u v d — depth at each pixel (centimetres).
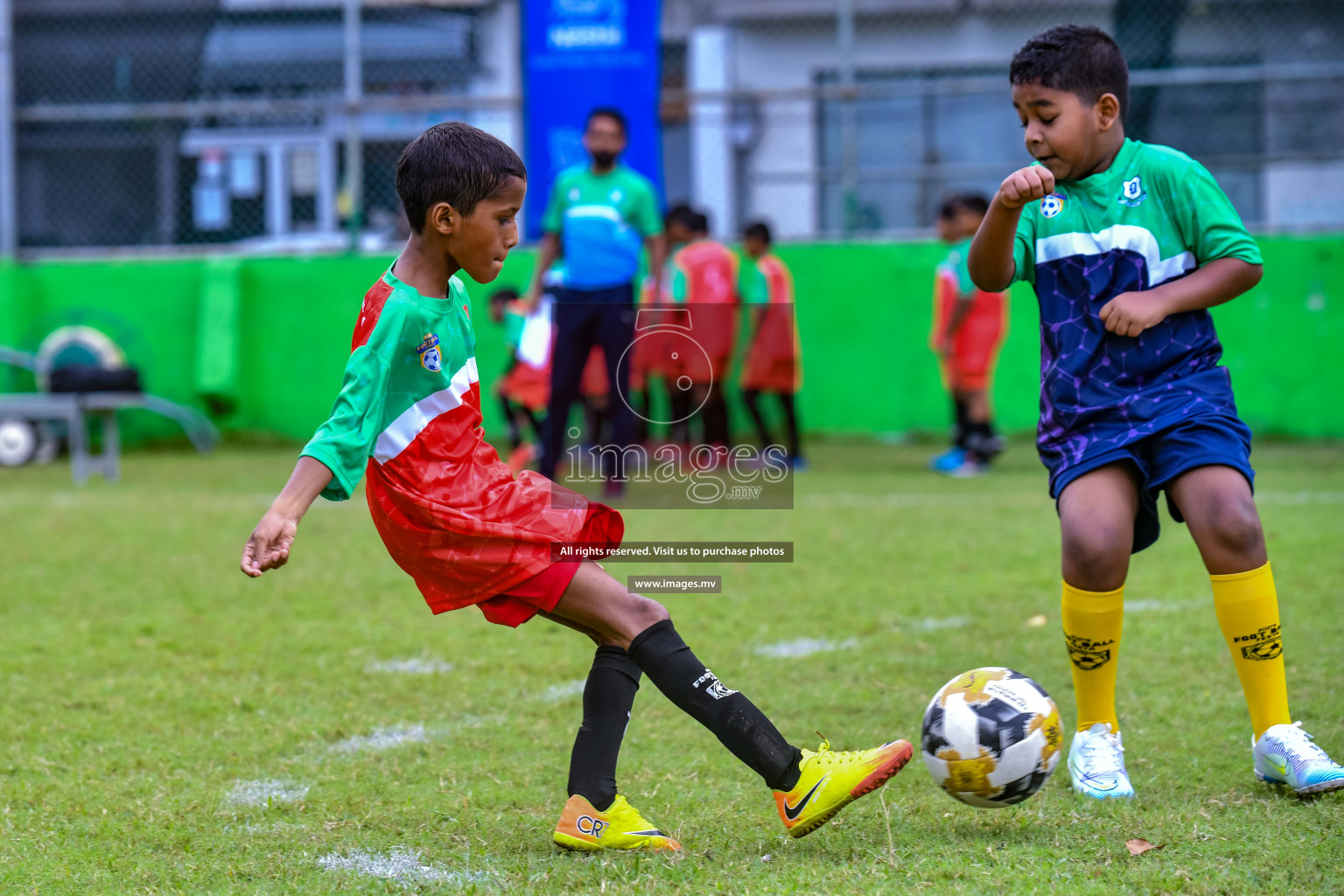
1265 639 979
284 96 4809
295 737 1194
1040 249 1045
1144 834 878
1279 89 4869
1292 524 2319
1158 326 1011
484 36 4772
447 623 1688
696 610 1730
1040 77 1014
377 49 4762
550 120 3953
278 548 765
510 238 856
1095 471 1007
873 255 4212
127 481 3325
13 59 4788
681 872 831
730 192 4528
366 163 4447
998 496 2864
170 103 4831
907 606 1736
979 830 907
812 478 3266
